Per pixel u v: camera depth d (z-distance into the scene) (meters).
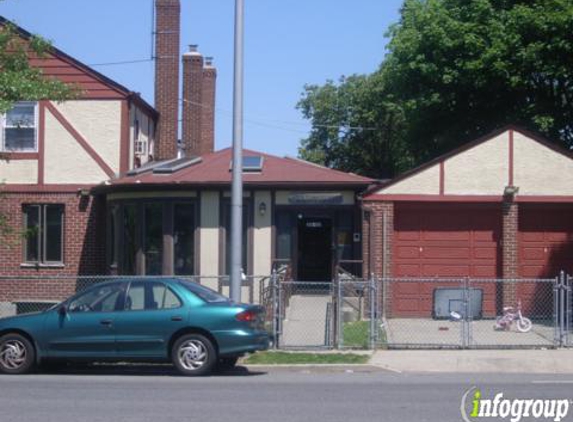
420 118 29.25
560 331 16.67
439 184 21.11
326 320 17.39
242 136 16.06
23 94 16.91
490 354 15.89
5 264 25.05
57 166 25.12
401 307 21.48
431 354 15.98
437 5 27.92
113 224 23.81
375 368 14.94
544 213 21.58
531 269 21.52
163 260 22.27
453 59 27.44
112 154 25.14
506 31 25.64
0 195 21.31
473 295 20.86
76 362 14.88
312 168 23.41
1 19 22.67
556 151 20.91
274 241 22.27
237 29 15.88
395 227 21.58
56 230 25.22
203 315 13.74
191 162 24.56
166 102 29.64
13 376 13.88
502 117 28.17
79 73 25.23
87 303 14.05
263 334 14.12
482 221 21.52
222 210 22.20
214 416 10.05
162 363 15.24
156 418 9.91
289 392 12.05
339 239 22.53
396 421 9.80
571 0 24.66
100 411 10.38
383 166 47.19
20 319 14.09
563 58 25.22
